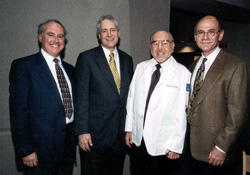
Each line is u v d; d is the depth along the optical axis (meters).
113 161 1.67
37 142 1.29
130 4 2.07
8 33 1.55
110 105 1.50
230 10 3.29
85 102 1.44
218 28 1.31
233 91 1.13
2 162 1.60
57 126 1.34
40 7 1.63
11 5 1.54
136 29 2.14
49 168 1.34
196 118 1.30
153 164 1.74
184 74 1.46
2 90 1.56
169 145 1.40
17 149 1.23
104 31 1.52
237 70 1.14
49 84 1.32
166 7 2.39
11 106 1.34
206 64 1.36
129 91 1.65
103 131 1.52
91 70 1.49
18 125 1.22
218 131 1.21
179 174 1.73
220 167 1.26
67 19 1.75
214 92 1.22
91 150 1.54
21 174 1.65
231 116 1.12
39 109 1.28
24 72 1.27
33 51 1.64
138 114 1.50
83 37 1.83
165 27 2.41
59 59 1.48
